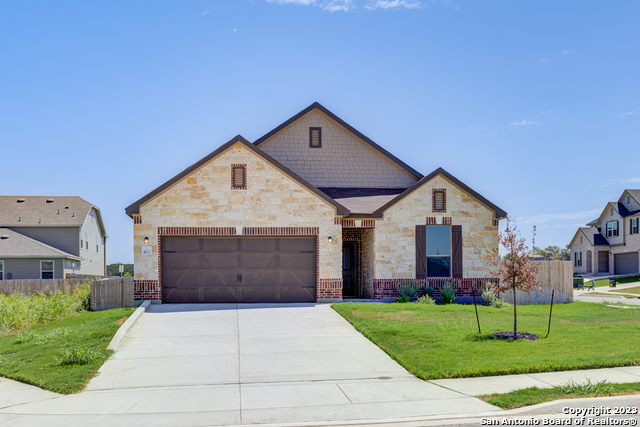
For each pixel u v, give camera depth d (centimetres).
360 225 2069
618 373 941
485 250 2125
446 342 1214
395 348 1196
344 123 2488
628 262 5250
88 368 1059
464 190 2123
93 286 1941
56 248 3803
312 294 2006
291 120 2459
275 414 774
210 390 914
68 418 764
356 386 927
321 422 735
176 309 1808
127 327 1445
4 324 1566
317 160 2481
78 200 4222
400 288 2055
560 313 1812
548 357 1049
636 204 5153
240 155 1983
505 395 825
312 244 2023
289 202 1994
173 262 1961
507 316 1647
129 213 1928
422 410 779
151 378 1002
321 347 1253
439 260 2111
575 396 812
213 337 1372
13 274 3419
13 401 860
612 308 2014
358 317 1595
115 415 777
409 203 2102
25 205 4019
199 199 1955
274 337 1369
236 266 1984
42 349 1226
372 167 2517
